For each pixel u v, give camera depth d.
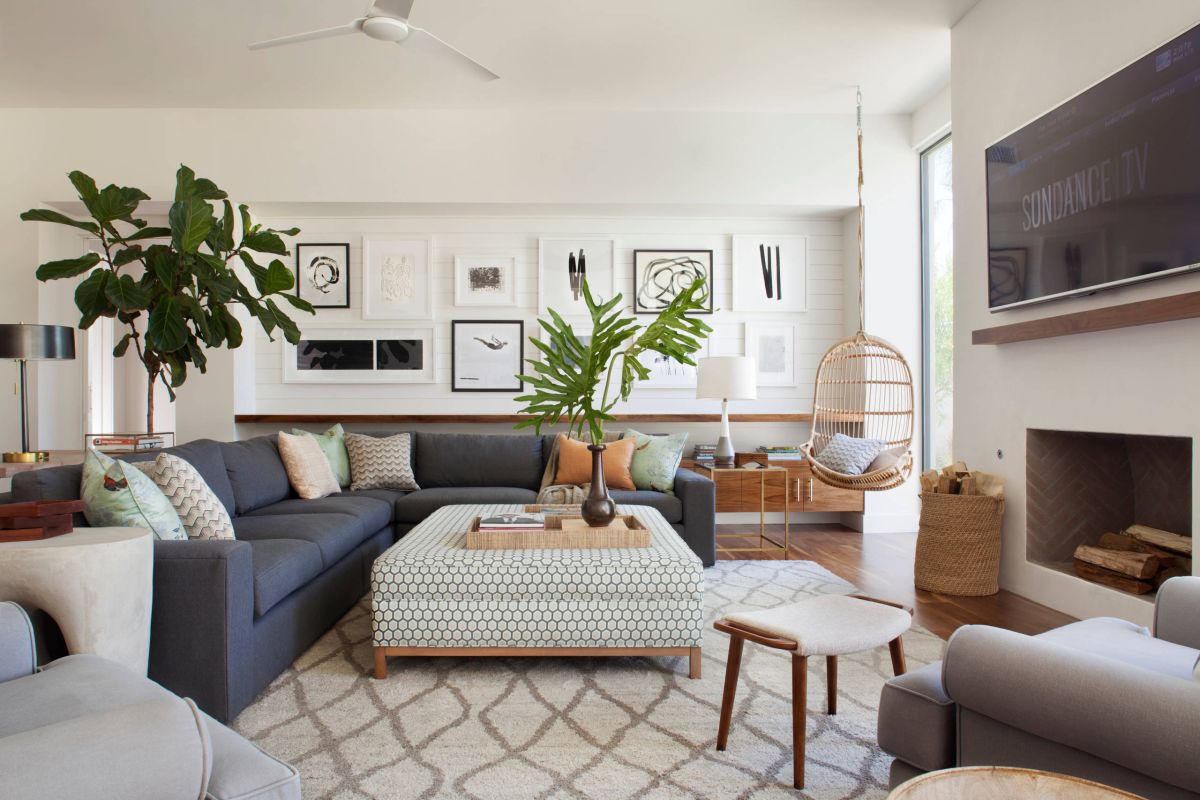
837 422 5.33
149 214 5.14
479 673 2.51
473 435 4.78
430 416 5.22
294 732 2.03
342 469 4.47
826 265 5.56
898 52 4.23
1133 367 2.77
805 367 5.54
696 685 2.40
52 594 1.68
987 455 3.70
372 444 4.55
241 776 0.98
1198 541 2.49
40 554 1.68
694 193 5.12
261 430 5.36
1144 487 3.39
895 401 5.20
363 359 5.43
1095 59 2.93
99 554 1.74
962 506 3.50
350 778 1.77
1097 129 2.81
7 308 4.92
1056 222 3.05
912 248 5.21
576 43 4.09
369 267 5.42
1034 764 1.20
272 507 3.68
